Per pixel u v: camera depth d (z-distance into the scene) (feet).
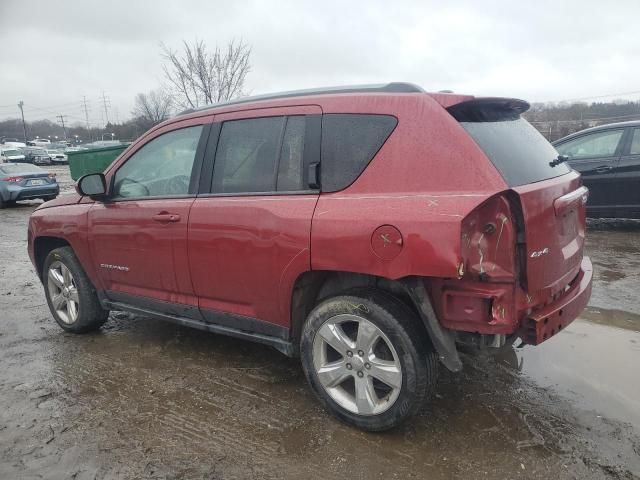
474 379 11.61
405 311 9.07
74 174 43.29
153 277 12.66
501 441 9.31
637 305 16.22
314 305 10.66
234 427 10.01
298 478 8.52
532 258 8.41
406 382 8.94
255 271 10.59
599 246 24.27
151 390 11.58
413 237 8.29
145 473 8.72
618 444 9.14
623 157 26.13
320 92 10.57
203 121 12.01
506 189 8.06
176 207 11.85
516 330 8.74
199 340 14.47
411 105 9.21
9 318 16.83
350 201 9.29
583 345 13.34
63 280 15.08
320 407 10.69
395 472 8.57
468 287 8.46
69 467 8.91
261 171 10.80
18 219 42.93
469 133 8.75
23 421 10.39
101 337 14.94
